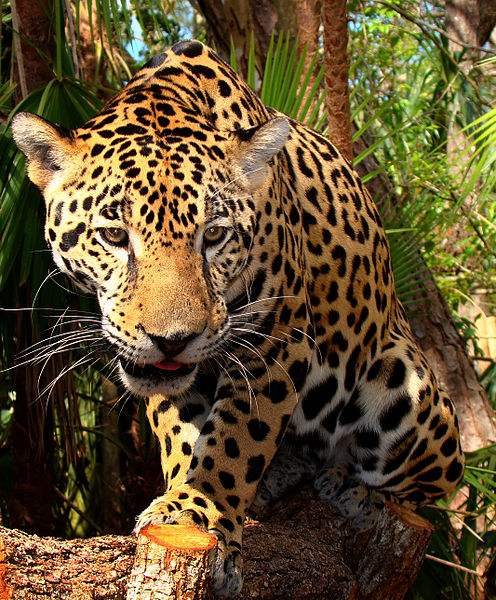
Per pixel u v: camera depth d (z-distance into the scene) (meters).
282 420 3.05
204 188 2.68
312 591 2.99
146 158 2.64
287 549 3.04
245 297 2.96
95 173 2.67
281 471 3.53
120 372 2.71
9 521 5.79
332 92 4.30
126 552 2.46
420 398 3.55
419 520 3.30
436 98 7.95
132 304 2.56
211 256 2.74
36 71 4.52
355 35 8.04
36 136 2.72
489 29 9.56
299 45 5.33
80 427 4.94
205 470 2.86
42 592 2.19
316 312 3.46
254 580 2.84
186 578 2.18
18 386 4.94
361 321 3.59
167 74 3.11
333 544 3.31
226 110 3.18
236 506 2.84
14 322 4.52
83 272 2.72
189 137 2.77
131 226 2.61
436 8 10.28
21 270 3.78
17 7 4.44
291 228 3.18
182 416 3.12
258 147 2.83
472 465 5.39
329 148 3.74
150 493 5.82
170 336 2.49
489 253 8.00
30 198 3.84
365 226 3.68
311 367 3.47
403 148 7.36
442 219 6.39
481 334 10.23
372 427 3.60
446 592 5.28
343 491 3.47
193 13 8.62
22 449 5.26
